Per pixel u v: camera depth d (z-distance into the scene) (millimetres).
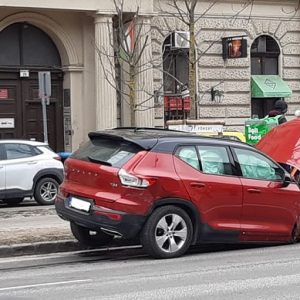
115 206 9102
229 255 9797
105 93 22781
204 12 24719
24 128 23406
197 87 24969
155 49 24156
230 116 25688
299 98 26969
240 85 25859
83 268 9000
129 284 7754
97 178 9336
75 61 23516
